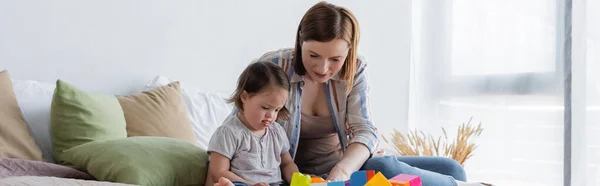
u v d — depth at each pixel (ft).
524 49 8.46
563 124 7.99
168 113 6.17
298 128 5.14
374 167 4.99
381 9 9.27
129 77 6.82
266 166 4.77
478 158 8.98
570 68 7.85
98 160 4.52
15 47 6.06
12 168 4.25
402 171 4.87
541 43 8.27
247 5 7.82
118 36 6.73
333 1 8.68
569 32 7.86
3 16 5.98
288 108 5.08
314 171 5.39
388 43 9.36
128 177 4.27
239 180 4.38
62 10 6.35
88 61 6.53
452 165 5.39
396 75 9.46
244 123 4.75
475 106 9.04
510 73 8.63
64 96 5.29
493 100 8.82
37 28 6.19
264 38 7.99
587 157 7.73
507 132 8.66
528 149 8.43
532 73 8.36
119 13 6.74
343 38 4.62
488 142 8.88
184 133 6.13
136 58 6.88
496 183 8.79
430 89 9.52
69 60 6.40
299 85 5.11
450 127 9.32
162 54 7.07
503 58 8.71
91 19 6.55
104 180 4.43
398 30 9.48
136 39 6.88
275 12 8.11
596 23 7.66
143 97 6.16
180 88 6.72
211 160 4.59
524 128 8.46
